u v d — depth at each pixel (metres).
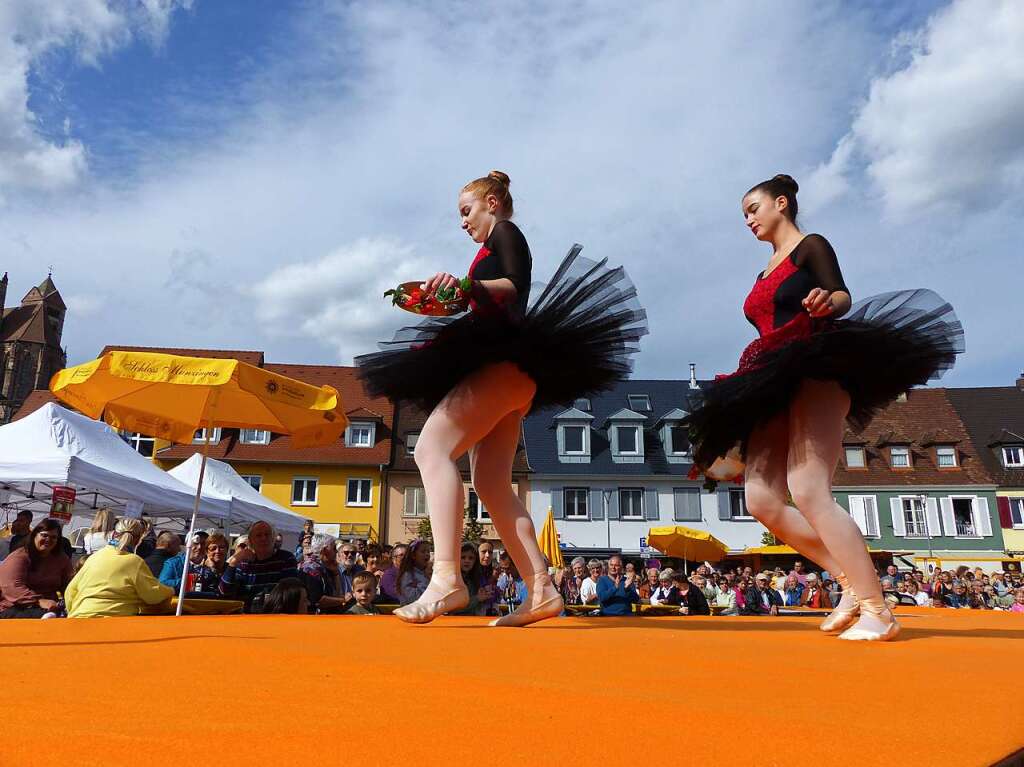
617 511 40.91
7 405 78.75
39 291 89.31
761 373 3.20
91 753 0.86
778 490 3.44
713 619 4.31
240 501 16.59
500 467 3.76
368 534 39.34
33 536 7.21
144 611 6.71
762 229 3.62
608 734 1.05
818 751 0.98
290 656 1.75
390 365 3.57
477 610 8.54
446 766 0.87
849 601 3.30
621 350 3.65
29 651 1.75
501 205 3.73
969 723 1.19
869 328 3.17
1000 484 41.81
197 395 7.82
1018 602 18.08
